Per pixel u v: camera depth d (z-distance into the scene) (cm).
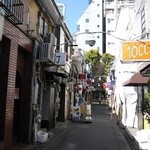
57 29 1986
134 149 1241
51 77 1602
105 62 6656
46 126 1656
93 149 1216
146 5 1549
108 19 8369
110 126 2252
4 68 971
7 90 966
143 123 1838
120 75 2694
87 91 5441
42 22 1527
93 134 1712
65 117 2420
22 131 1221
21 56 1223
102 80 6575
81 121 2470
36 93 1367
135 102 2088
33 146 1164
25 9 1191
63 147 1230
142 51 1184
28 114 1230
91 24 8444
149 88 1617
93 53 6544
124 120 2233
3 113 955
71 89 2914
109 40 8025
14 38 1015
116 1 5316
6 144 967
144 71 1284
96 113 3906
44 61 1356
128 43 1196
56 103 2025
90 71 5838
